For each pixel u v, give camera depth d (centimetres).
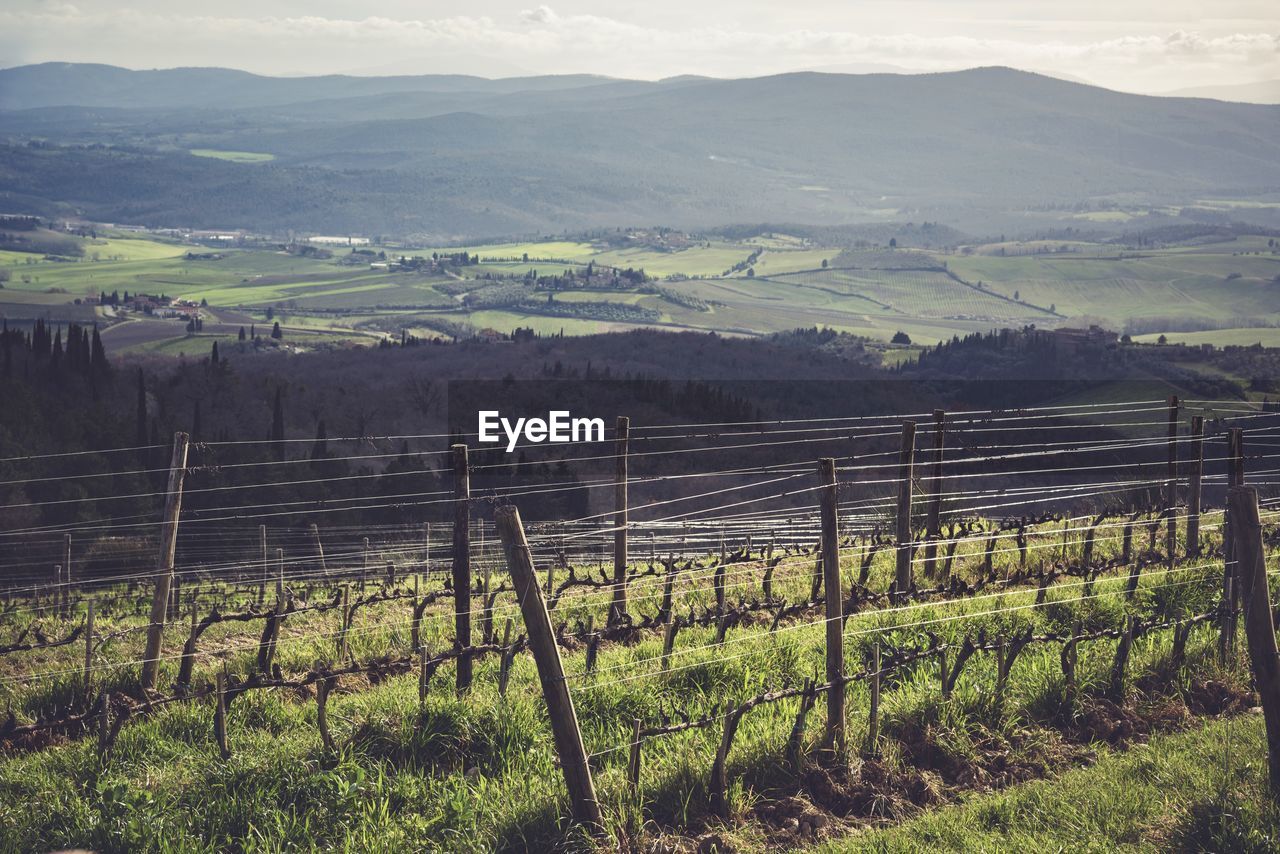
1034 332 18675
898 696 1048
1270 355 15700
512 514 827
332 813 839
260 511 5562
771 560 1712
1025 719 1026
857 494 3045
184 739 1030
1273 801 825
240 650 1411
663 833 816
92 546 3919
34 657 1470
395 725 985
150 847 797
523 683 1148
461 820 816
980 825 821
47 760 988
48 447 7838
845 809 880
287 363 17025
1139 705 1060
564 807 831
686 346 16475
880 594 1378
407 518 5184
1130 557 1623
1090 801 841
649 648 1245
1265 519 1905
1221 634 1159
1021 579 1573
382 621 1670
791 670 1123
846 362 16000
